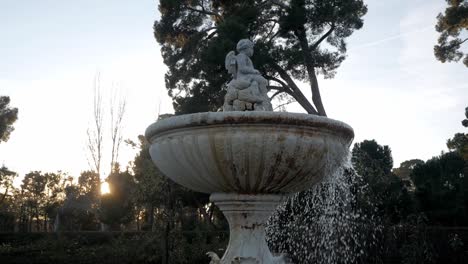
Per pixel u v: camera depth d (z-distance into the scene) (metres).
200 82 17.72
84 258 13.03
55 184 40.06
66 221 24.86
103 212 20.98
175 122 3.68
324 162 3.88
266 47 15.26
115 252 12.58
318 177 4.04
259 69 15.30
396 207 10.94
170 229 11.53
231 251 4.15
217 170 3.71
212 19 19.08
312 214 9.81
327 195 8.21
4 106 38.06
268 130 3.51
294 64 15.75
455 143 28.69
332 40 17.48
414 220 10.56
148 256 11.81
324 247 9.89
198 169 3.80
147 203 11.93
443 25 24.00
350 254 9.91
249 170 3.67
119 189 20.72
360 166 10.79
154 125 3.91
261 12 16.77
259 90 4.39
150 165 11.72
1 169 38.75
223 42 14.27
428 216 12.59
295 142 3.57
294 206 9.95
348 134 4.06
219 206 4.20
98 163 22.03
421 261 10.03
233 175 3.73
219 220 21.17
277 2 16.98
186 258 11.40
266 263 4.14
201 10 18.75
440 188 13.70
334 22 16.73
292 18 15.78
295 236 10.30
